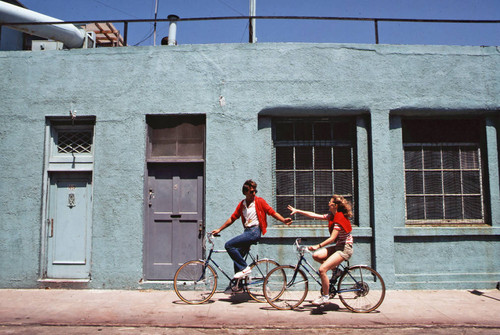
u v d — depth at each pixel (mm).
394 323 4602
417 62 6527
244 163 6305
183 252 6367
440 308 5215
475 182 6633
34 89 6469
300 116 6613
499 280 6285
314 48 6508
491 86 6512
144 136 6375
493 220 6426
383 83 6469
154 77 6457
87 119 6535
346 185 6559
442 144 6672
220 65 6469
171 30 7234
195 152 6523
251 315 4902
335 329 4457
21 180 6316
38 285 6191
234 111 6391
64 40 7449
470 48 6590
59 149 6652
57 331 4359
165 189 6488
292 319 4754
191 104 6402
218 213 6207
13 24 6758
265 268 6035
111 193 6273
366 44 6535
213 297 5750
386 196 6285
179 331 4387
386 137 6391
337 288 5066
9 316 4848
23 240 6238
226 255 6137
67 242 6430
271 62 6473
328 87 6438
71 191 6527
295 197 6516
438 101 6434
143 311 5066
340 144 6633
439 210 6547
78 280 6250
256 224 5289
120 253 6188
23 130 6398
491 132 6613
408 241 6340
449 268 6320
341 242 4941
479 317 4832
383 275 6141
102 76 6473
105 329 4434
